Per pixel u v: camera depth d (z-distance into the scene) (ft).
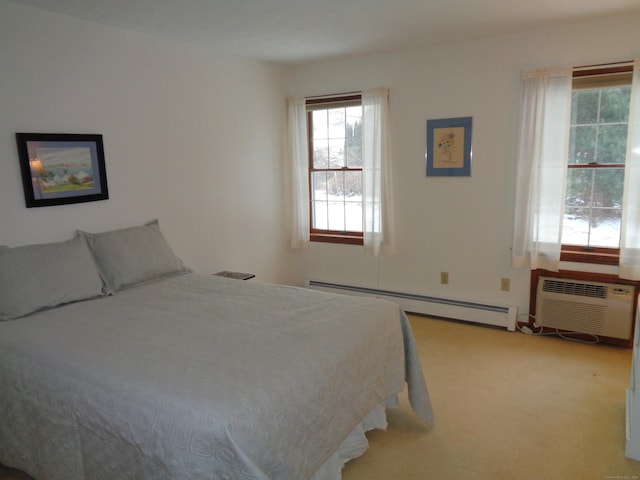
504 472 6.95
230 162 13.15
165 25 9.91
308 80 14.57
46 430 6.00
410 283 14.01
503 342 11.78
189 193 12.04
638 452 7.12
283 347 6.35
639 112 10.05
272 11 9.12
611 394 9.12
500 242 12.46
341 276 15.20
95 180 9.86
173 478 4.67
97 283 8.88
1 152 8.37
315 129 15.01
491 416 8.45
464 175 12.62
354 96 13.75
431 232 13.39
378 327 7.48
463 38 11.68
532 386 9.50
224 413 4.73
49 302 8.04
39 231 9.04
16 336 6.86
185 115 11.73
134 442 4.99
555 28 10.89
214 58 12.35
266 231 14.71
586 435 7.81
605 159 11.14
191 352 6.18
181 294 8.93
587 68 10.61
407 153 13.34
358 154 14.37
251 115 13.71
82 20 9.37
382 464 7.18
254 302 8.38
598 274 11.30
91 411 5.38
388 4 8.85
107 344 6.48
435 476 6.89
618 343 11.36
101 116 9.89
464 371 10.21
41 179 8.95
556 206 11.26
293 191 15.03
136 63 10.48
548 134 11.14
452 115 12.51
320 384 5.84
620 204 11.11
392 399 8.25
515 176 11.71
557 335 12.08
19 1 8.25
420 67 12.73
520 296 12.41
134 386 5.30
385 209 13.60
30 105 8.69
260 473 4.49
